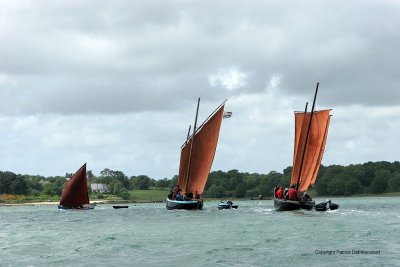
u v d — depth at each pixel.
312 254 41.31
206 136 98.56
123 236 56.03
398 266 36.03
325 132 93.38
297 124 95.94
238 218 80.00
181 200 101.62
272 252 42.69
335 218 78.06
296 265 37.16
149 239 52.66
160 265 38.19
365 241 48.66
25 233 64.50
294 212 91.31
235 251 43.56
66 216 101.31
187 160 101.38
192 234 56.91
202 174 99.56
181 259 40.34
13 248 48.47
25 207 190.50
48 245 50.22
